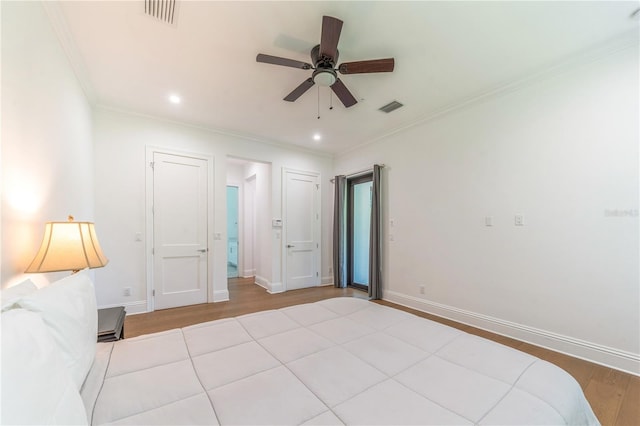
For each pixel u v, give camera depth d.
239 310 3.55
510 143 2.70
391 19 1.87
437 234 3.36
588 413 1.03
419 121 3.57
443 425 0.79
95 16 1.81
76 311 1.01
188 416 0.83
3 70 1.21
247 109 3.29
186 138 3.76
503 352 1.25
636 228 2.02
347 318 1.73
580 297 2.26
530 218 2.56
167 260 3.59
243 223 5.93
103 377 1.04
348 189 5.07
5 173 1.23
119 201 3.29
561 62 2.33
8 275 1.25
